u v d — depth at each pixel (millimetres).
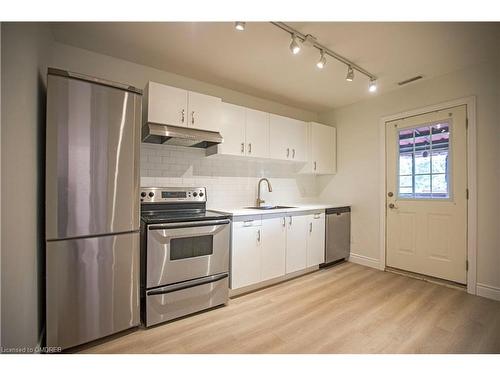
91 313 1611
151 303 1832
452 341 1655
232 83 2863
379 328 1820
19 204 1275
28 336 1347
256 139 2865
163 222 1909
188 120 2268
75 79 1563
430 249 2719
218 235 2176
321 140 3506
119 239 1720
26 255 1334
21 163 1300
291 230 2809
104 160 1659
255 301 2285
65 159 1528
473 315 1991
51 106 1493
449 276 2570
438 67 2445
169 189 2383
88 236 1605
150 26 1843
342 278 2855
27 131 1368
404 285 2629
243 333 1766
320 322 1910
